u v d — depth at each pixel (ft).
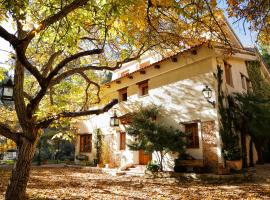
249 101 47.93
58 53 28.50
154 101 57.77
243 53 52.49
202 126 46.50
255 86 61.82
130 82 65.51
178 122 51.13
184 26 25.09
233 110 48.34
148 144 44.88
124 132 64.28
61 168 67.36
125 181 41.39
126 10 16.08
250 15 20.07
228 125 45.37
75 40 22.99
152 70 59.26
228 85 50.16
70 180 42.37
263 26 20.72
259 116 45.78
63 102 38.50
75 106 42.88
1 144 38.19
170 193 29.73
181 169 46.16
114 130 67.41
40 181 40.14
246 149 49.24
